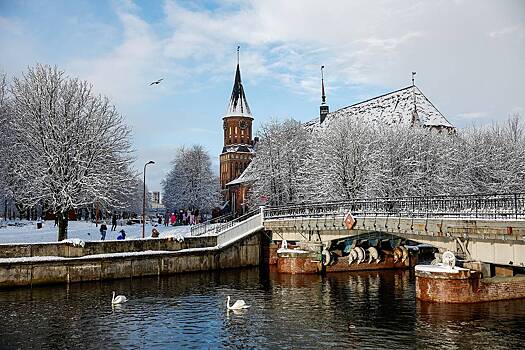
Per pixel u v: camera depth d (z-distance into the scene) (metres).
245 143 133.88
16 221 61.94
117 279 40.97
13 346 22.09
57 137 46.50
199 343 22.53
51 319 26.92
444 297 28.33
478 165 65.19
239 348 21.75
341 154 58.59
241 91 135.75
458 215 29.61
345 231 43.16
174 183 113.12
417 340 22.31
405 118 80.75
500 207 31.81
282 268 46.44
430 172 59.88
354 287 37.53
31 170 46.25
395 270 48.22
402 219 33.47
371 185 55.00
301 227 46.50
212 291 36.03
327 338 23.03
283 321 26.45
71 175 46.03
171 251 44.62
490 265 29.30
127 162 51.28
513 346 21.17
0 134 51.56
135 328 25.11
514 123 77.44
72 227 60.81
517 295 29.17
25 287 36.44
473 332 23.17
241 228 50.47
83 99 49.69
